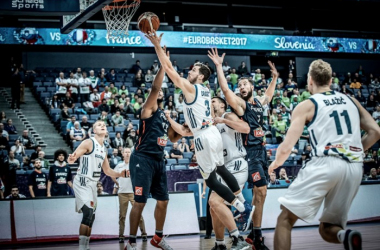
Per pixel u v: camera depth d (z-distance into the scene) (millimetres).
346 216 3537
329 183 3391
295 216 3543
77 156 5840
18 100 16906
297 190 3449
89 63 21156
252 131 5574
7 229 8578
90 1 8953
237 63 22875
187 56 22203
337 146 3432
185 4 22484
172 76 4953
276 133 15750
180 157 13359
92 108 15969
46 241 8719
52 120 16203
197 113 5059
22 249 7555
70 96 16406
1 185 10516
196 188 10500
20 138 13773
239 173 5520
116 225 9211
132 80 19188
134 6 9469
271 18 24078
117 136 13547
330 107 3525
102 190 10297
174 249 6344
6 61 20516
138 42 19578
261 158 5594
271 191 10102
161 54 4965
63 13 8891
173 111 15141
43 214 8844
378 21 25359
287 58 23578
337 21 24797
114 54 21500
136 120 15398
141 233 8445
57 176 9492
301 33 22141
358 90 20922
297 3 22812
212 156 5035
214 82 19359
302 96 18547
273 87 6289
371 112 19047
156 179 5535
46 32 18375
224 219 5105
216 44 20719
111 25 9422
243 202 5219
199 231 9617
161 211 5586
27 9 8633
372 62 24859
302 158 13164
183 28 20391
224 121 5305
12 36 18000
